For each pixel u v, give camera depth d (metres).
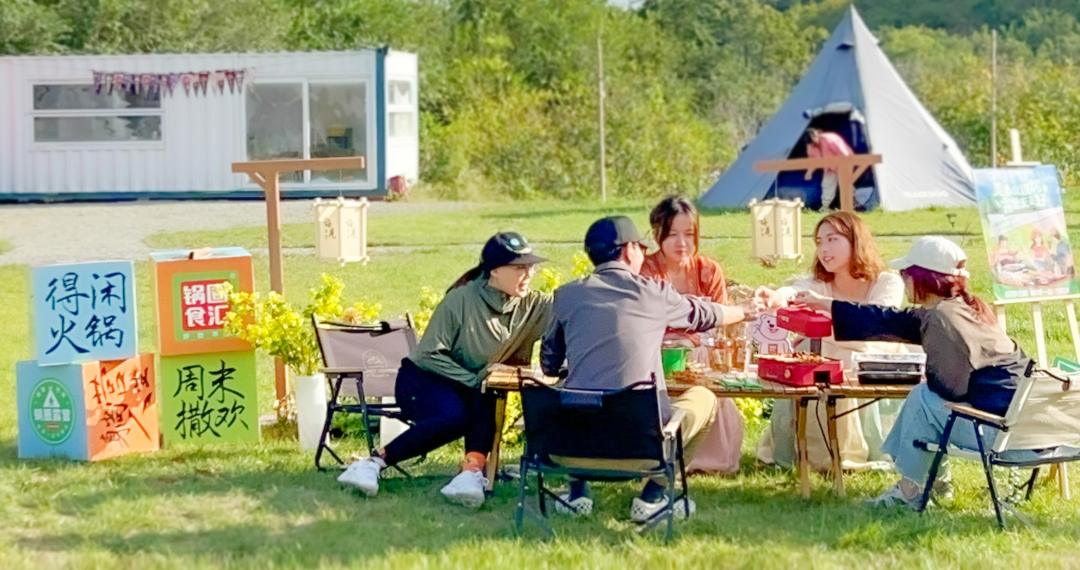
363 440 6.88
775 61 46.00
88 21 29.84
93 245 16.11
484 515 5.51
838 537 5.15
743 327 6.01
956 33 56.84
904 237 15.65
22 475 5.95
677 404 5.48
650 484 5.47
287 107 21.52
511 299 5.91
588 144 25.03
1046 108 24.34
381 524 5.32
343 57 21.44
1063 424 5.27
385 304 11.80
